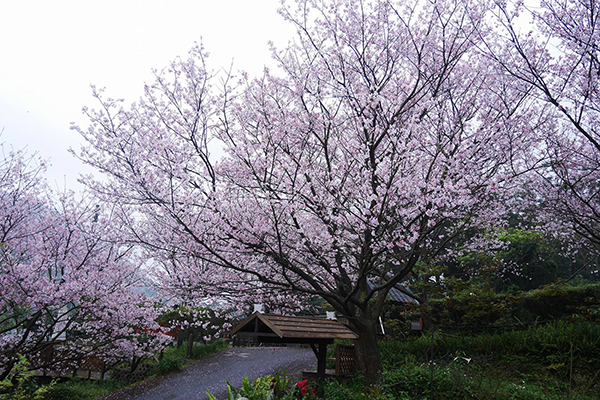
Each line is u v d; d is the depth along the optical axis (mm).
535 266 15922
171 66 8133
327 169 8406
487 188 6859
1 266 8906
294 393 7141
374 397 6719
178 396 9914
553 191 9422
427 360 9602
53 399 10023
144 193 7719
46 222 10391
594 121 8945
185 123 8078
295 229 8258
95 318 10195
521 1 7297
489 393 6766
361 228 7215
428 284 11984
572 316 10469
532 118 8586
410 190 6570
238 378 10984
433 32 8586
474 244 11727
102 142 7598
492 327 11867
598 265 17844
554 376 8102
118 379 12289
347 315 8008
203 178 8008
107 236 9930
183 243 8156
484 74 8617
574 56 7746
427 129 8102
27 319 9742
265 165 7582
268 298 9023
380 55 8781
